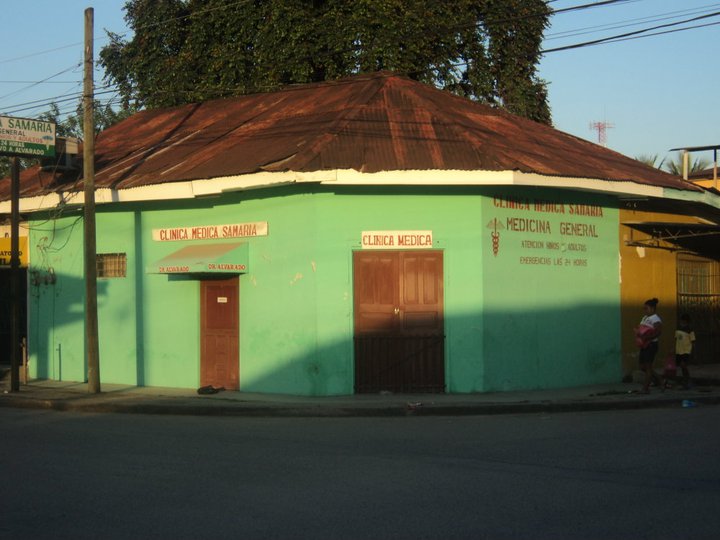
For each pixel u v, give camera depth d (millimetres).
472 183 15281
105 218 19156
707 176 31516
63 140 19719
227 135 18969
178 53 31266
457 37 29469
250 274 16875
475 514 7438
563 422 13359
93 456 10461
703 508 7598
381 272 16141
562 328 17625
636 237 19609
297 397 15844
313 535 6840
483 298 16156
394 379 16078
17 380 17625
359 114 17562
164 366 18203
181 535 6895
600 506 7691
